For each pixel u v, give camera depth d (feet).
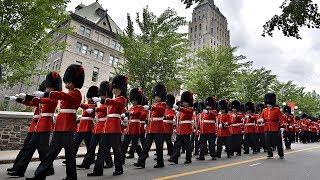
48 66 117.29
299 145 60.64
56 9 44.70
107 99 23.20
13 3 39.68
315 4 29.30
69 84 20.22
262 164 30.50
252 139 43.86
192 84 73.36
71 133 19.66
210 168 27.14
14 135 35.22
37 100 20.13
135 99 30.30
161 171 25.27
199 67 75.10
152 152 41.81
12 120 35.14
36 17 41.01
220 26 281.95
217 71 71.61
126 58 58.08
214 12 276.41
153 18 58.49
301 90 131.13
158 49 55.36
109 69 122.93
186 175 23.39
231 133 40.63
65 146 19.36
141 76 56.65
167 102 35.58
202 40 261.24
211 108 34.73
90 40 116.57
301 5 29.63
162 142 27.81
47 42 46.83
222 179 22.24
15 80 51.19
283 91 110.52
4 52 43.50
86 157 26.45
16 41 41.19
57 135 19.34
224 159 34.83
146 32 58.29
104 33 122.42
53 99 20.65
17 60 44.78
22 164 21.57
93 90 29.45
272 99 37.09
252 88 85.61
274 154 40.70
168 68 56.80
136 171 25.22
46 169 18.86
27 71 50.80
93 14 125.59
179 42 57.88
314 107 135.03
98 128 26.61
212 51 76.69
